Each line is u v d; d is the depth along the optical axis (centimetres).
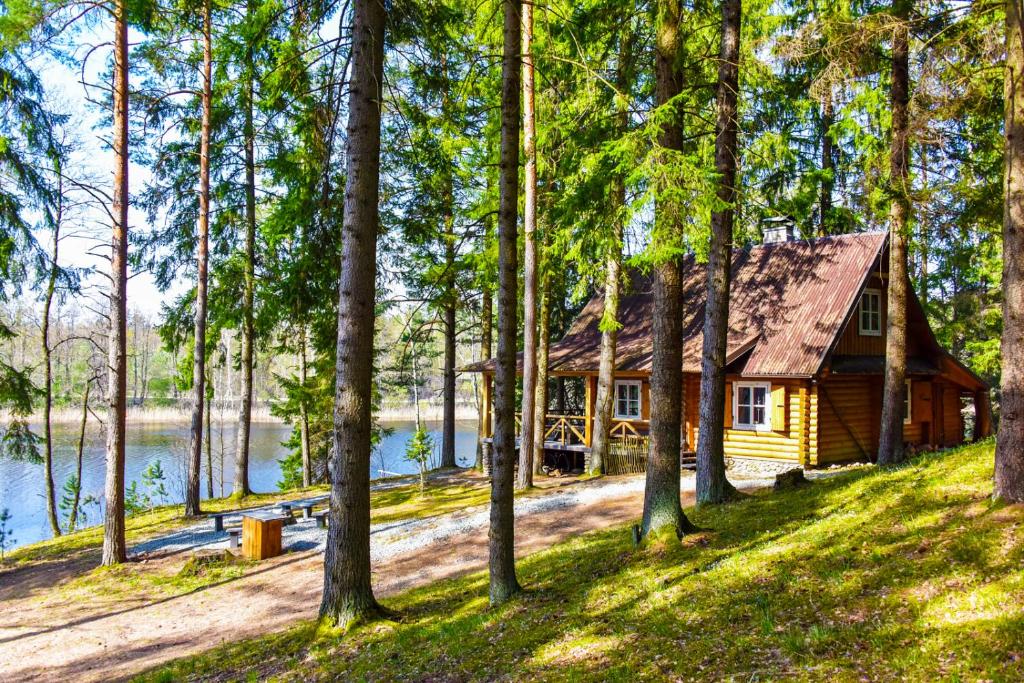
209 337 2012
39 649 1022
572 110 1311
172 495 3175
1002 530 676
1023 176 742
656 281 984
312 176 974
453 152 1723
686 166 856
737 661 555
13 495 3009
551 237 1370
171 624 1084
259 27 1002
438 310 2206
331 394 2173
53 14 1162
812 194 1334
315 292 1034
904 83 1310
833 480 1215
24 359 4841
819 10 1462
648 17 1075
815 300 1922
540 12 1273
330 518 888
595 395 2159
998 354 2669
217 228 1911
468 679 646
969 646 498
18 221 1433
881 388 2005
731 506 1131
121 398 1424
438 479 2248
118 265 1397
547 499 1578
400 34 912
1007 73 764
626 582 837
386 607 931
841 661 519
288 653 845
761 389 1917
